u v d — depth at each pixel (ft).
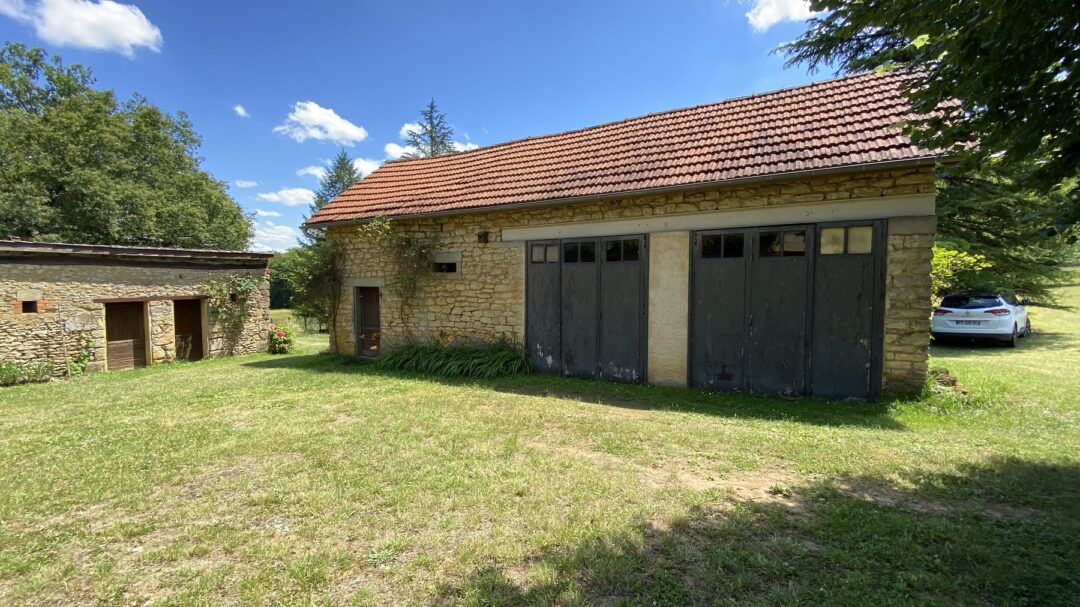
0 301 33.65
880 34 39.86
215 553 10.17
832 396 22.57
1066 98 9.71
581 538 10.13
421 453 15.87
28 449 17.26
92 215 70.74
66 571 9.60
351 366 35.78
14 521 11.79
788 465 14.11
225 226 98.02
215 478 14.25
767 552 9.36
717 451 15.51
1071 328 51.78
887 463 13.93
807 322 22.95
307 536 10.70
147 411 23.02
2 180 68.39
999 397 21.57
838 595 7.95
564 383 27.58
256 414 21.88
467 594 8.40
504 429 18.48
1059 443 15.76
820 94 27.07
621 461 14.83
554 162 33.06
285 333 52.95
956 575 8.43
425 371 32.30
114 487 13.66
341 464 14.97
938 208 43.73
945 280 41.98
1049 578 8.26
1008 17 8.94
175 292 44.21
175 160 93.35
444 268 34.68
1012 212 39.32
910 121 12.16
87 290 38.09
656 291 26.61
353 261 38.70
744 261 24.27
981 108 11.36
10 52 82.07
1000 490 11.93
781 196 23.26
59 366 36.22
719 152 25.72
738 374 24.61
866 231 21.70
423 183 38.47
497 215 31.96
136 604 8.60
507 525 10.89
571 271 29.32
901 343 21.29
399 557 9.78
